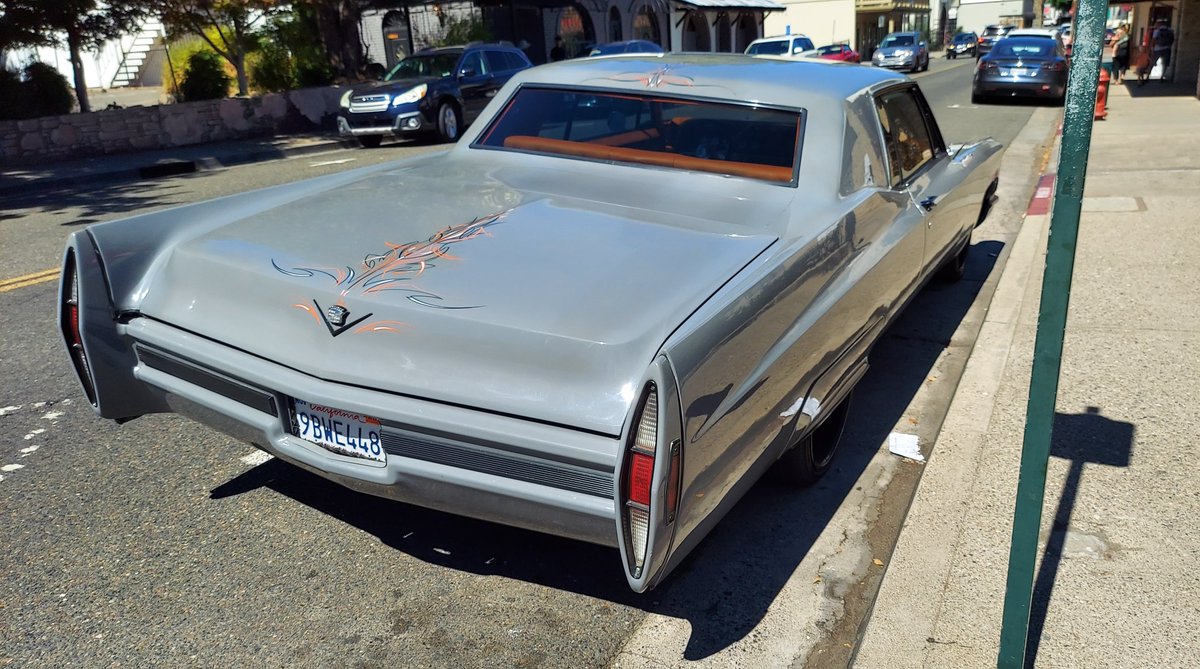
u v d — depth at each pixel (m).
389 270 2.61
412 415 2.34
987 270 6.49
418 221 2.98
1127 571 2.84
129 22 15.86
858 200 3.28
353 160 14.00
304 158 14.86
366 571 2.94
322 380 2.50
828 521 3.23
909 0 64.94
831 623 2.69
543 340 2.27
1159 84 22.25
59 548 3.05
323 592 2.83
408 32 24.02
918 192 4.00
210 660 2.53
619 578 2.92
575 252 2.69
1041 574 2.84
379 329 2.44
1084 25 1.83
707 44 37.06
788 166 3.33
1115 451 3.61
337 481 2.60
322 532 3.16
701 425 2.12
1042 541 3.01
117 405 3.12
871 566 2.96
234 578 2.90
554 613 2.74
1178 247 6.57
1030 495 2.12
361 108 15.78
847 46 32.12
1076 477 3.41
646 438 2.03
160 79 27.06
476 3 23.50
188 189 11.36
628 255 2.67
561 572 2.95
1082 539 3.01
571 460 2.18
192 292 2.84
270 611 2.74
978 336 5.04
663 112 3.62
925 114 4.80
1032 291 5.80
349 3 20.31
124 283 2.97
